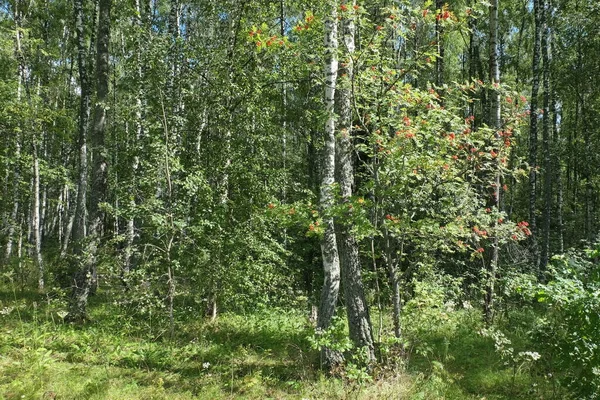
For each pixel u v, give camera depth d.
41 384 5.40
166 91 10.20
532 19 20.33
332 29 7.07
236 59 10.79
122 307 8.98
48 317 9.30
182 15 19.05
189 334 8.90
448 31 6.31
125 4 11.21
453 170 6.54
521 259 12.03
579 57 14.93
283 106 13.49
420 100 6.29
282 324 9.48
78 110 22.02
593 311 4.95
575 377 5.35
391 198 6.95
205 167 10.20
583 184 19.23
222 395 5.79
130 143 10.79
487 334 7.29
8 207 18.42
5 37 15.68
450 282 8.93
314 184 17.55
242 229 9.74
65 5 20.47
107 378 6.02
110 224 15.99
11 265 13.69
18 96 15.44
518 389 6.43
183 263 9.22
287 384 6.23
